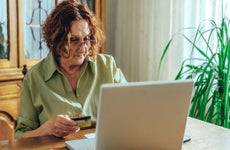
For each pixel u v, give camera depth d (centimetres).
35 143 113
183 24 239
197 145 114
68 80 144
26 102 139
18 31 211
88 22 146
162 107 90
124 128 87
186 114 94
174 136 95
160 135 93
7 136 213
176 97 91
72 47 139
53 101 138
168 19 247
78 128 119
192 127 136
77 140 113
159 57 257
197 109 190
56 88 141
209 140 120
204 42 227
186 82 91
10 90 210
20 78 212
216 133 128
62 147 110
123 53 290
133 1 275
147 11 264
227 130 132
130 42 283
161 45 254
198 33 223
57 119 118
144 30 268
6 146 110
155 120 90
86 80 148
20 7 211
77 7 144
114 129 86
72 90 143
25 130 134
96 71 151
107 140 87
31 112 138
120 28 289
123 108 84
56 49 142
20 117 138
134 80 281
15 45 211
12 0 206
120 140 88
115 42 296
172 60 246
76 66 145
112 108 83
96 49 152
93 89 148
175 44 244
